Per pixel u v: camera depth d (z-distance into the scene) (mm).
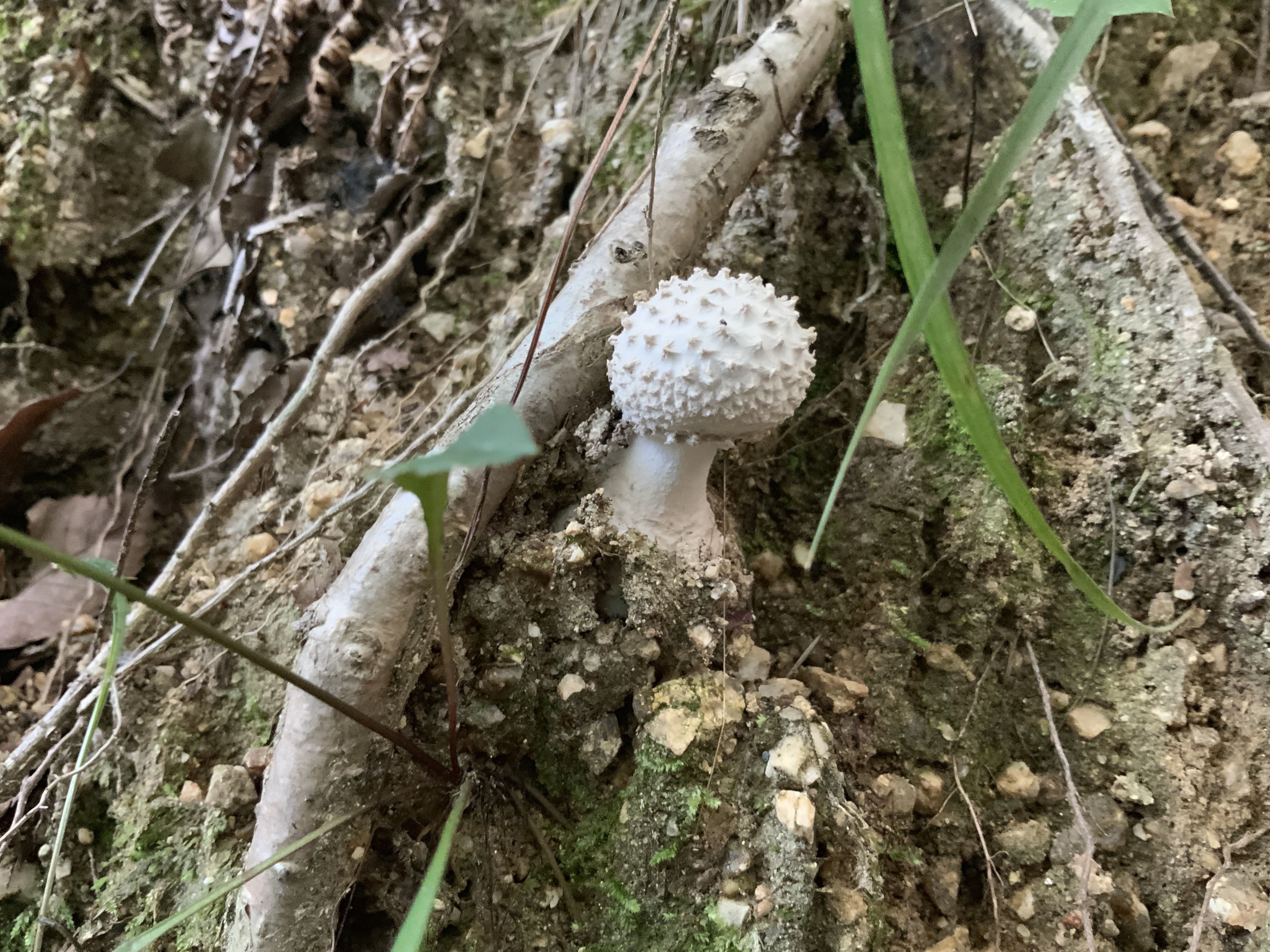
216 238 353
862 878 224
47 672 308
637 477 248
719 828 230
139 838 248
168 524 335
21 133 340
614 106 341
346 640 213
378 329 335
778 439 293
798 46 288
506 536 245
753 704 241
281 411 325
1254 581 248
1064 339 285
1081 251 283
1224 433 256
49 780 251
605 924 234
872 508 278
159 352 355
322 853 214
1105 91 326
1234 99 326
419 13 344
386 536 221
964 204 308
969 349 296
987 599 263
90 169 349
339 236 343
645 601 239
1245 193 312
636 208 266
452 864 236
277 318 332
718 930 223
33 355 340
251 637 273
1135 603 263
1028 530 268
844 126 326
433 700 241
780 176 313
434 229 332
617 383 228
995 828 251
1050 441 281
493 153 341
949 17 321
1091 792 253
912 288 173
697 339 212
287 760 214
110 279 354
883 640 264
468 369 303
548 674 245
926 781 252
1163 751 249
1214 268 278
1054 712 260
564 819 247
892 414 284
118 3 355
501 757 250
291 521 295
